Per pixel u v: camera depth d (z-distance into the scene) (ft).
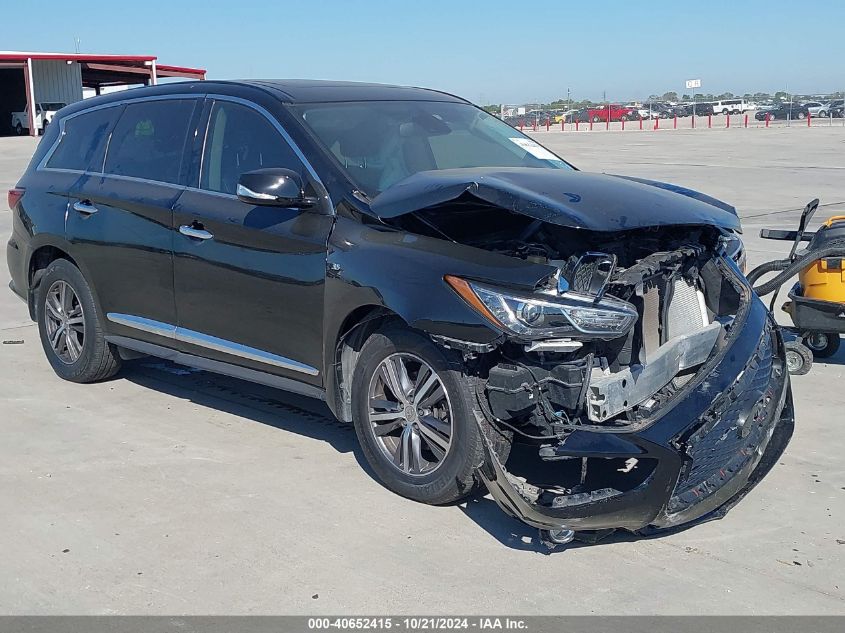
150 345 18.54
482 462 12.72
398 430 14.75
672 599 11.65
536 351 12.61
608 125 176.24
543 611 11.38
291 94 16.97
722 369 12.95
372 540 13.24
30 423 18.10
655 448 11.98
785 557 12.74
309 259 15.21
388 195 14.06
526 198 12.69
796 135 126.31
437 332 13.05
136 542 13.24
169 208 17.48
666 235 14.11
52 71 163.53
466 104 19.31
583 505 12.17
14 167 87.40
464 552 12.89
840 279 19.42
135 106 19.26
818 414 18.24
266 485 15.12
